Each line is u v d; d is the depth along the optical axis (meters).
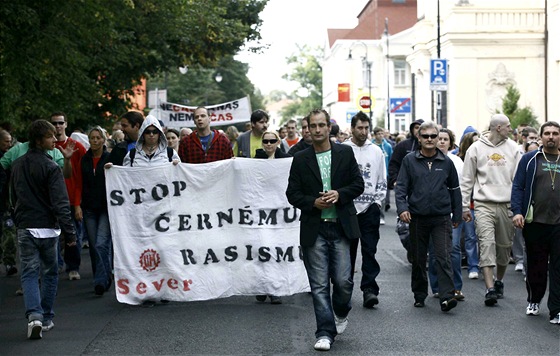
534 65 37.41
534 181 9.16
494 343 8.05
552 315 8.98
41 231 8.34
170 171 10.25
